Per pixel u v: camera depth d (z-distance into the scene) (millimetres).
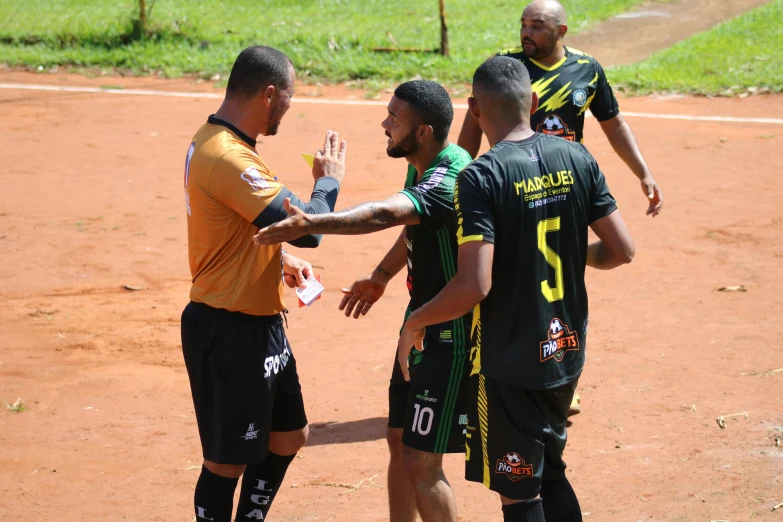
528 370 6613
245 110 7352
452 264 7355
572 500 7121
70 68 33500
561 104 10422
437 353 7391
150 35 36688
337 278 15484
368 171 21375
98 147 23828
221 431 7434
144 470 9648
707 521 8281
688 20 37938
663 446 9742
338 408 11008
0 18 39812
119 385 11766
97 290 15000
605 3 40719
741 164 21453
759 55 31859
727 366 11609
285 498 9039
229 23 39375
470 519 8578
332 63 32594
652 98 28297
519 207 6500
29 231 17734
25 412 11008
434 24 38469
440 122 7367
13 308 14219
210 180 7125
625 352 12172
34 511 8812
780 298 13891
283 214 7137
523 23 10336
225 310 7340
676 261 15672
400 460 8016
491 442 6789
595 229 7031
